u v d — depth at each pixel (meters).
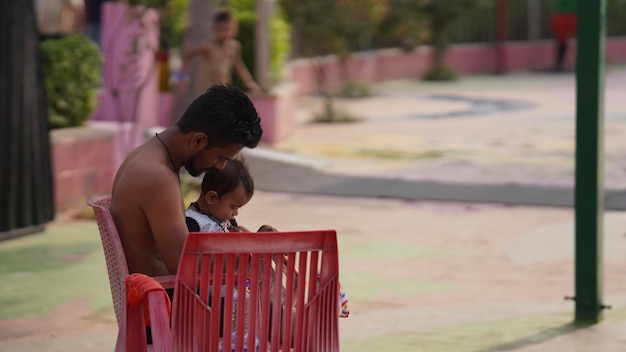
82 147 24.61
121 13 29.89
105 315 15.52
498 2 71.19
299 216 23.61
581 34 14.24
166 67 35.50
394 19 58.25
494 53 71.56
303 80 54.97
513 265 18.59
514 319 14.95
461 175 29.14
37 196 21.59
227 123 8.93
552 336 14.00
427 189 26.86
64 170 24.06
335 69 57.59
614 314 15.06
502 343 13.73
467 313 15.34
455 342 13.82
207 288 8.35
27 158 21.38
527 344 13.66
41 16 27.97
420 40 61.44
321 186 27.41
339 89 56.53
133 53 25.97
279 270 8.46
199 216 9.79
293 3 46.84
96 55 26.03
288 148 34.94
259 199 25.83
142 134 28.25
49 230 21.98
